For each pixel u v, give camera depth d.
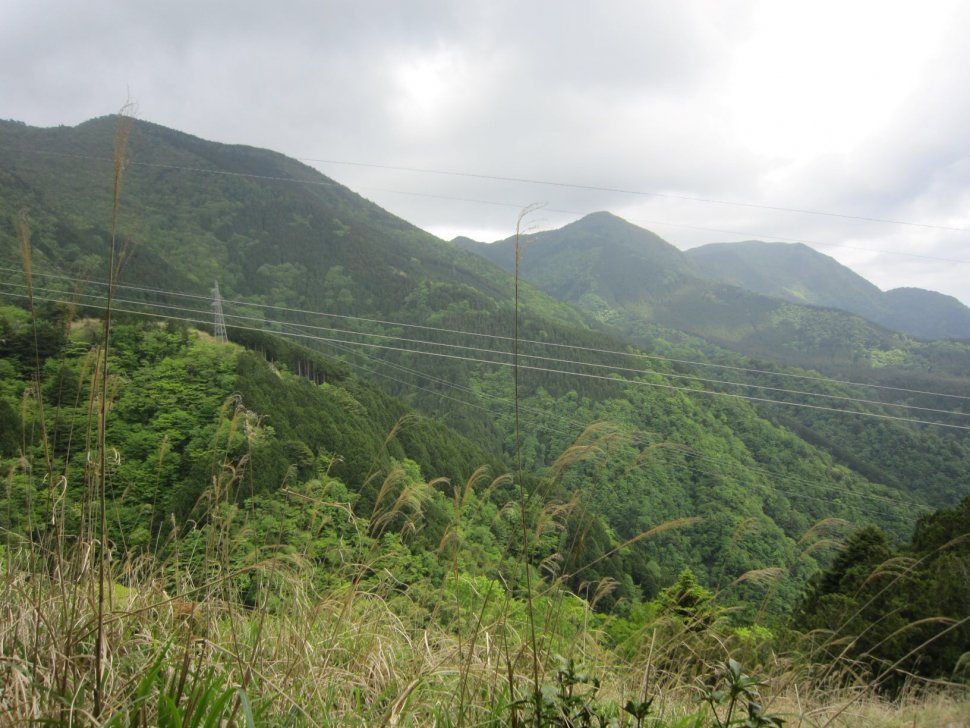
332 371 44.09
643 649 3.09
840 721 2.91
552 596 2.86
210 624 2.66
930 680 3.29
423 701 2.45
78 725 1.79
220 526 3.03
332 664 2.71
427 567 3.23
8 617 2.41
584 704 2.08
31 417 2.33
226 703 1.89
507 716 2.33
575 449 2.80
